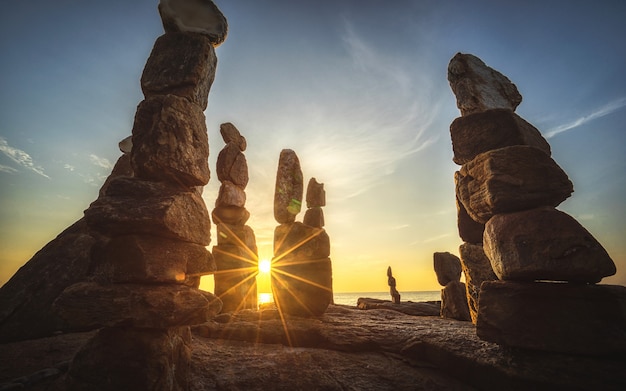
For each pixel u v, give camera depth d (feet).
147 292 10.14
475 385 12.17
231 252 33.22
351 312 30.09
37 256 21.90
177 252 11.56
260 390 11.98
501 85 17.42
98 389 9.46
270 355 16.43
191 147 12.66
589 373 9.81
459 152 15.99
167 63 13.62
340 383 12.76
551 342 10.73
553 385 9.96
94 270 11.07
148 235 11.14
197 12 14.98
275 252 25.63
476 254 18.80
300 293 23.70
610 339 9.95
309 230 24.95
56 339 17.88
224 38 15.48
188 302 10.96
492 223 13.02
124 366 9.59
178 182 12.55
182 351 11.75
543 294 11.31
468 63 17.35
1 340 17.16
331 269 24.26
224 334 20.44
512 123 14.56
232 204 33.91
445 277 31.99
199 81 13.69
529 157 13.10
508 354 11.82
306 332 18.90
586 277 10.73
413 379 13.20
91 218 10.73
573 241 10.91
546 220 11.68
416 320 24.13
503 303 11.95
